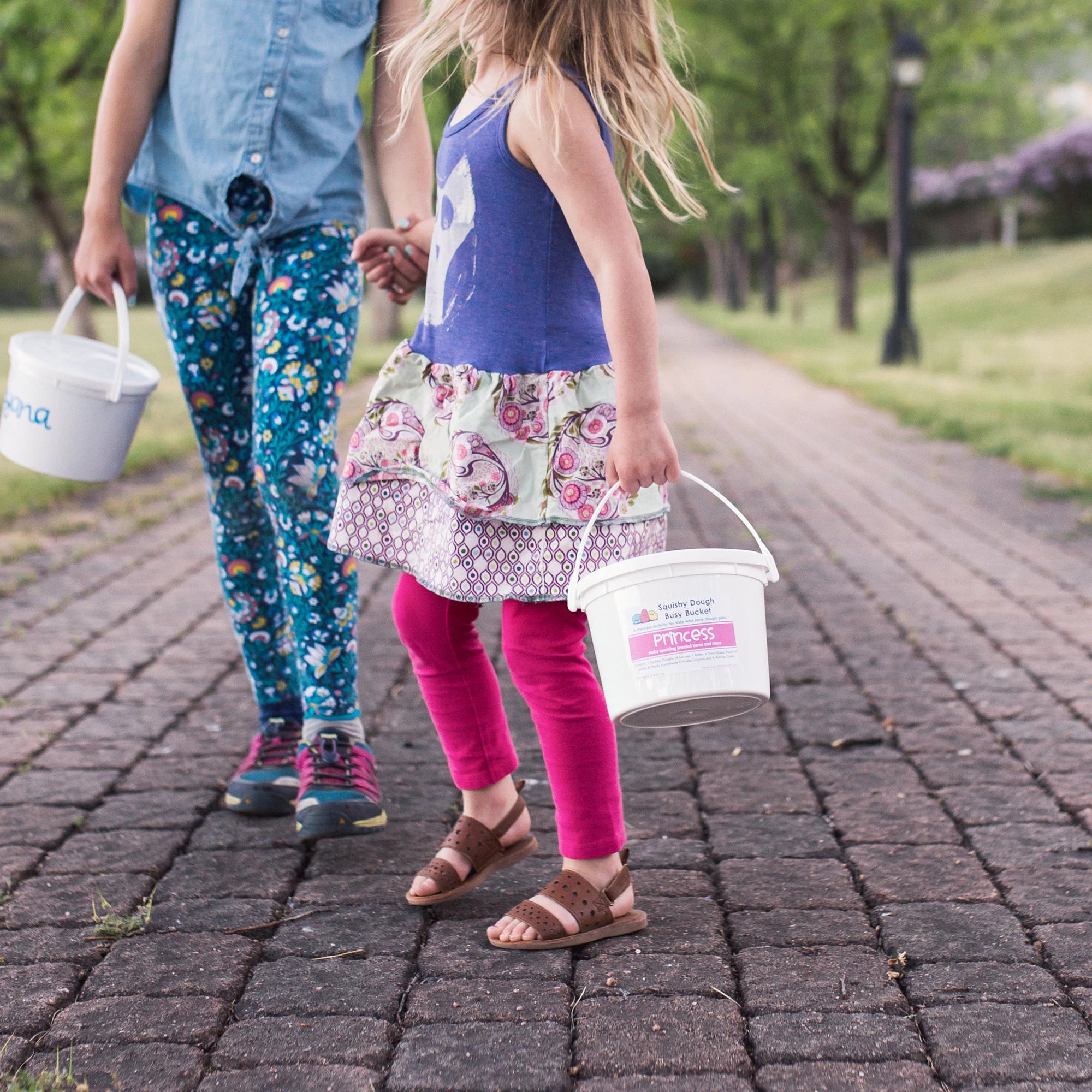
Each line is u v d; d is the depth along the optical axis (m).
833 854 2.23
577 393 1.79
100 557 5.03
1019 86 22.77
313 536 2.25
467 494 1.76
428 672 2.05
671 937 1.90
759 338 24.91
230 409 2.35
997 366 14.46
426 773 2.66
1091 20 20.66
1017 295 23.83
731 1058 1.55
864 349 19.77
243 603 2.44
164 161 2.28
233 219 2.21
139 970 1.80
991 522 5.86
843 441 9.28
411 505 1.92
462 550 1.78
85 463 2.20
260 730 2.53
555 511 1.78
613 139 1.91
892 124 20.84
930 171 44.56
